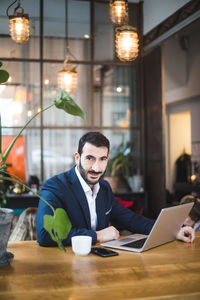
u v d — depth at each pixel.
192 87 7.86
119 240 2.03
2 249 1.55
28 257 1.69
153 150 6.24
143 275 1.44
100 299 1.19
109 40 6.29
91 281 1.36
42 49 6.05
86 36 6.22
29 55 6.04
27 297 1.21
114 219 2.42
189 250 1.86
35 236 2.39
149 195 6.39
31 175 6.04
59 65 6.16
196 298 1.26
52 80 6.16
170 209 1.83
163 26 5.74
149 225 2.27
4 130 6.10
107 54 6.30
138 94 6.54
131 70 6.51
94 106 6.34
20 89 6.10
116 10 4.03
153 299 1.21
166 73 8.76
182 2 5.12
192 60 7.80
